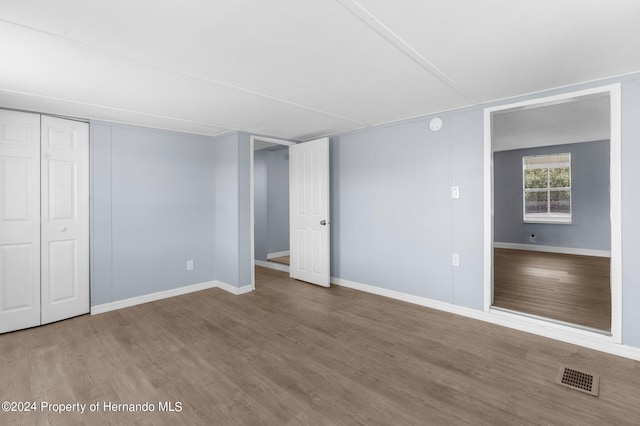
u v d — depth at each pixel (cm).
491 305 314
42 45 184
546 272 504
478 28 173
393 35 179
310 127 405
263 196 600
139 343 270
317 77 238
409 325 304
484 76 240
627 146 238
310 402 191
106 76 230
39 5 146
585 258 617
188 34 175
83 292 338
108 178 353
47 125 316
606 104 382
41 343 271
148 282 383
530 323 286
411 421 174
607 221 630
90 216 341
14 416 180
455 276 332
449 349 256
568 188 677
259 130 416
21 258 301
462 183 324
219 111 323
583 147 648
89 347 263
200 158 434
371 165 401
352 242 429
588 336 257
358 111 333
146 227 382
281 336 283
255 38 180
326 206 432
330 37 180
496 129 507
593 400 191
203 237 438
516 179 734
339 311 344
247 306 363
